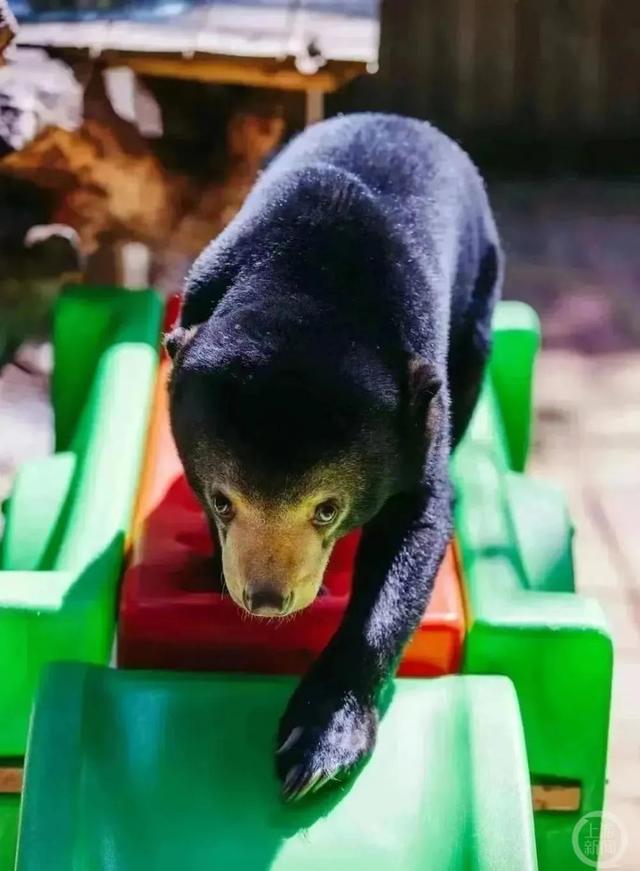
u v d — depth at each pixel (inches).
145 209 223.9
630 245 420.5
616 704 191.3
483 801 109.0
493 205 459.5
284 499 106.6
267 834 108.4
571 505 251.4
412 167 146.6
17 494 164.1
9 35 186.2
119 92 220.2
